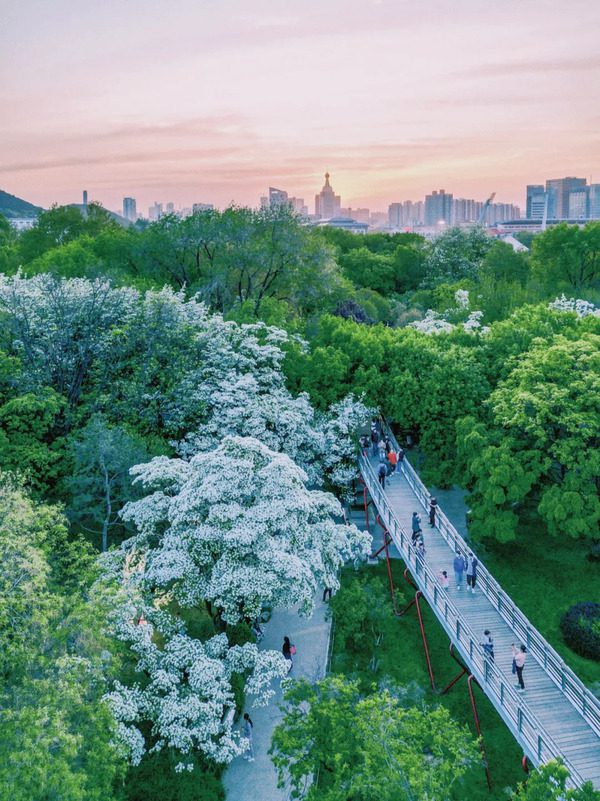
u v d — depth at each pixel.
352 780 17.55
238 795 23.30
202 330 40.59
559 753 21.42
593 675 28.83
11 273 56.94
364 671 29.67
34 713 15.56
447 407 38.69
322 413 40.12
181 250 56.34
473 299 63.16
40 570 19.84
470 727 26.97
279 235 55.84
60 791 14.75
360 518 41.16
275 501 26.67
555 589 34.44
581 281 71.56
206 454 28.19
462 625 27.33
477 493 36.09
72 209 79.06
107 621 21.80
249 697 27.88
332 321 45.81
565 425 33.75
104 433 30.42
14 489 24.47
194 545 26.03
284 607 26.53
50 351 36.06
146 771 22.50
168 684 22.39
